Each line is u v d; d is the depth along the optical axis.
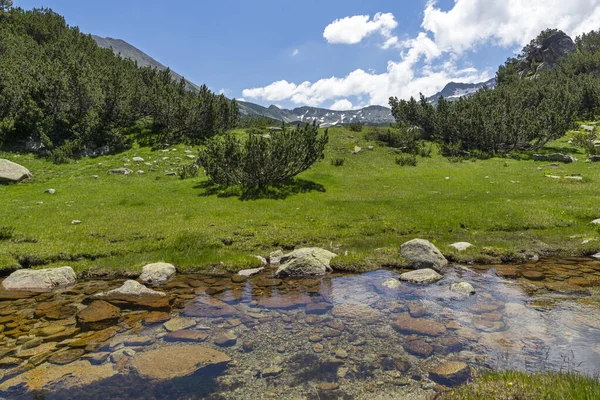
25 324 10.66
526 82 88.38
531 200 28.03
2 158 38.94
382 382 7.54
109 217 24.58
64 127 46.16
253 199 30.92
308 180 38.44
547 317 10.59
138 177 38.16
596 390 5.93
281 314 11.34
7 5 85.44
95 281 15.30
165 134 52.72
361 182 38.41
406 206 28.02
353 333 9.90
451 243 20.00
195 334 9.91
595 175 36.78
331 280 15.00
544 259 17.36
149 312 11.53
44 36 76.62
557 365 7.92
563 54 141.88
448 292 13.10
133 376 7.86
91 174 38.25
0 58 52.84
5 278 15.25
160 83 57.12
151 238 20.59
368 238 21.39
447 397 6.55
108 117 49.78
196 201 30.16
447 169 44.81
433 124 61.44
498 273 15.38
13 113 44.50
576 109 62.75
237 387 7.46
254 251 19.48
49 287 14.27
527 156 50.16
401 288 13.69
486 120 54.81
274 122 73.88
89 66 52.16
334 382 7.59
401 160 48.12
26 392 7.31
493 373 7.39
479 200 29.34
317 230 22.64
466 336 9.52
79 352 8.95
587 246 18.16
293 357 8.66
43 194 31.22
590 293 12.57
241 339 9.63
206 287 14.36
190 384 7.57
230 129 63.84
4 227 20.98
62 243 19.05
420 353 8.70
